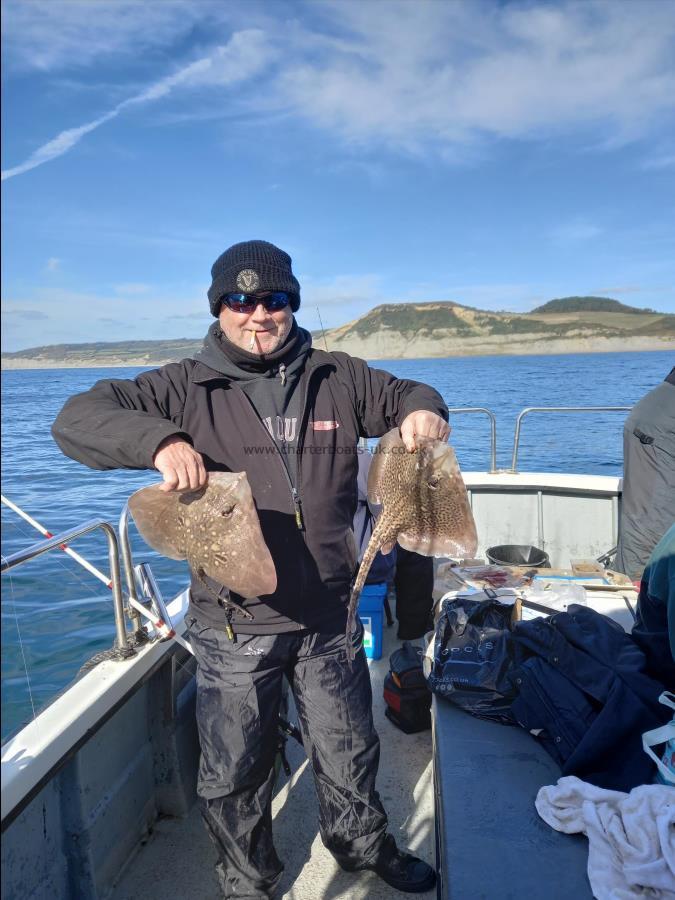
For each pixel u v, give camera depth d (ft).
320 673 8.52
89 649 20.75
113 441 7.23
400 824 10.16
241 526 7.43
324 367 9.11
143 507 7.97
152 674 9.56
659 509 14.56
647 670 8.77
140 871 9.32
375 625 14.64
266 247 8.41
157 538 8.04
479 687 9.47
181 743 10.34
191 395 8.52
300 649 8.48
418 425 8.29
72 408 7.71
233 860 8.23
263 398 8.53
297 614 8.22
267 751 8.36
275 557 8.21
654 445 14.49
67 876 8.27
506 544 19.76
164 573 29.32
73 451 7.53
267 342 8.43
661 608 8.73
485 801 7.60
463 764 8.30
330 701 8.51
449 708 9.64
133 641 9.71
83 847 8.31
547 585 13.50
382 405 9.13
